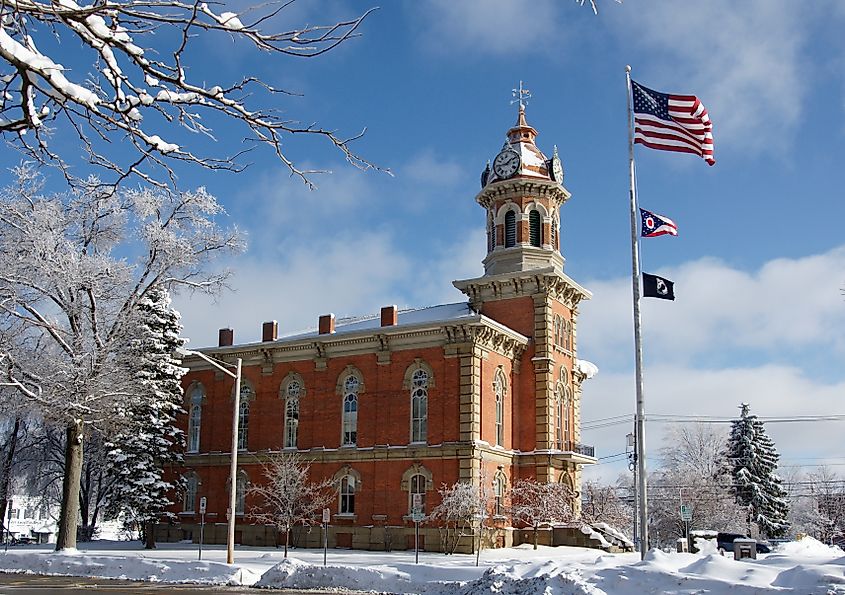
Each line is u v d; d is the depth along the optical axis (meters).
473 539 50.66
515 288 59.44
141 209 45.00
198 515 61.56
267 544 57.97
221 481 61.31
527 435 57.34
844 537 100.06
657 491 88.94
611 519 69.31
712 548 46.28
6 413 46.12
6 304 42.78
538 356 58.00
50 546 61.28
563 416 59.72
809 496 108.69
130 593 29.36
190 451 63.50
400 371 55.81
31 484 71.56
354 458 56.00
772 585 24.00
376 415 56.03
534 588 25.34
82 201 42.72
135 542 62.97
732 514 81.31
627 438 75.62
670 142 33.56
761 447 86.19
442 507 49.53
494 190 62.19
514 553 48.97
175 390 58.25
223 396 62.91
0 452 70.06
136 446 54.88
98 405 44.44
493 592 26.19
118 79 7.48
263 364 61.25
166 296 58.25
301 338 59.16
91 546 57.41
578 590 24.44
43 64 7.06
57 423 45.41
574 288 61.25
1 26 6.87
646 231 34.78
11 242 42.06
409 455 54.00
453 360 53.88
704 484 85.25
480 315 52.94
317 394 58.69
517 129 64.38
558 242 62.59
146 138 7.91
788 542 56.84
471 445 51.91
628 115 34.31
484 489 51.09
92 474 71.50
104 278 44.03
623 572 26.09
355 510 55.31
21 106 7.41
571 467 58.78
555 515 53.75
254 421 60.94
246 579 34.84
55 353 44.91
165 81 7.52
